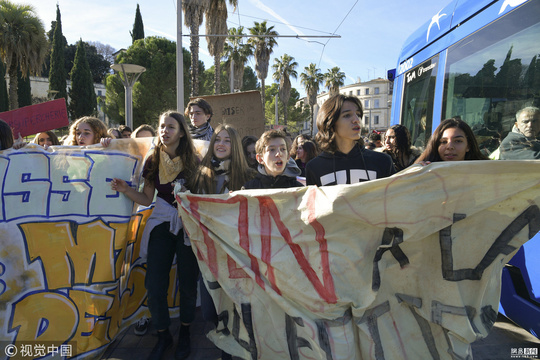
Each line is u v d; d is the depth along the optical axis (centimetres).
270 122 5369
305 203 195
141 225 293
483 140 304
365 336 188
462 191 170
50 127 385
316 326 192
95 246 247
